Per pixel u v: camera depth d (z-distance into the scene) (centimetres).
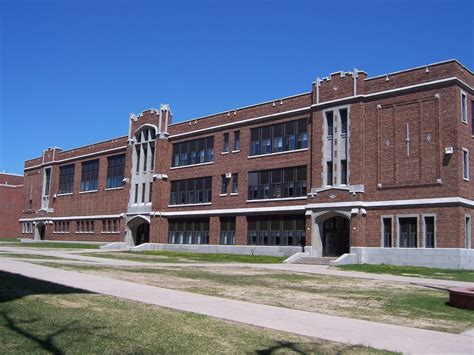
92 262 3141
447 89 3531
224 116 5166
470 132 3638
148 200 5838
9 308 1224
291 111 4497
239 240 4812
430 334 1192
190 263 3525
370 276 2803
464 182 3497
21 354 838
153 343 954
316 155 4194
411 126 3675
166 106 5844
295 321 1287
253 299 1686
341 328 1221
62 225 7412
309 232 4128
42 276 2017
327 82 4197
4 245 6056
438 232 3453
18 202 9681
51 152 7825
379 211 3762
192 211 5353
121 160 6475
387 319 1399
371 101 3912
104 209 6581
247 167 4838
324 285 2262
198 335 1040
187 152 5566
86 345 911
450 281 2611
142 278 2194
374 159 3838
